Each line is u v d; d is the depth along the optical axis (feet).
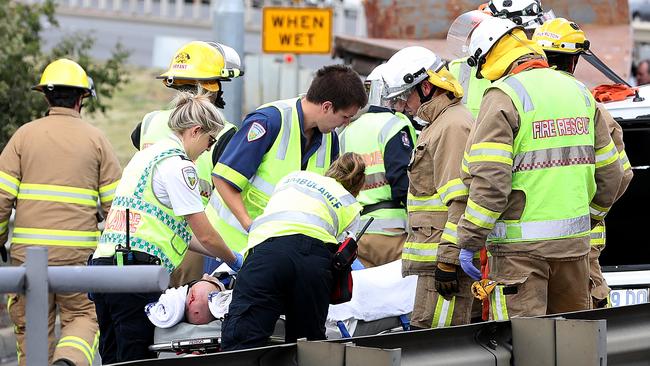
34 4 174.81
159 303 77.97
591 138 77.51
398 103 83.97
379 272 85.61
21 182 96.43
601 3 171.22
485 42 77.61
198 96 81.66
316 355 59.16
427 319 82.69
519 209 75.46
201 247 85.10
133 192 80.07
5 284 46.11
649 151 96.73
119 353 80.23
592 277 87.04
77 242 96.37
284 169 87.56
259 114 87.40
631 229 98.07
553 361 62.69
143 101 325.21
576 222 75.66
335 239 74.33
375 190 96.53
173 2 420.36
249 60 224.74
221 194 87.10
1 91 157.79
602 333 61.00
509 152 73.92
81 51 178.81
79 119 98.43
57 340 111.45
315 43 179.22
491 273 77.15
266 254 72.84
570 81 77.66
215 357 57.06
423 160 82.23
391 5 182.60
